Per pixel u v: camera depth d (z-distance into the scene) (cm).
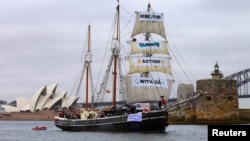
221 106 14188
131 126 8931
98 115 9850
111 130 9288
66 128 10688
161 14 10856
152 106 9888
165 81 10525
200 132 9919
